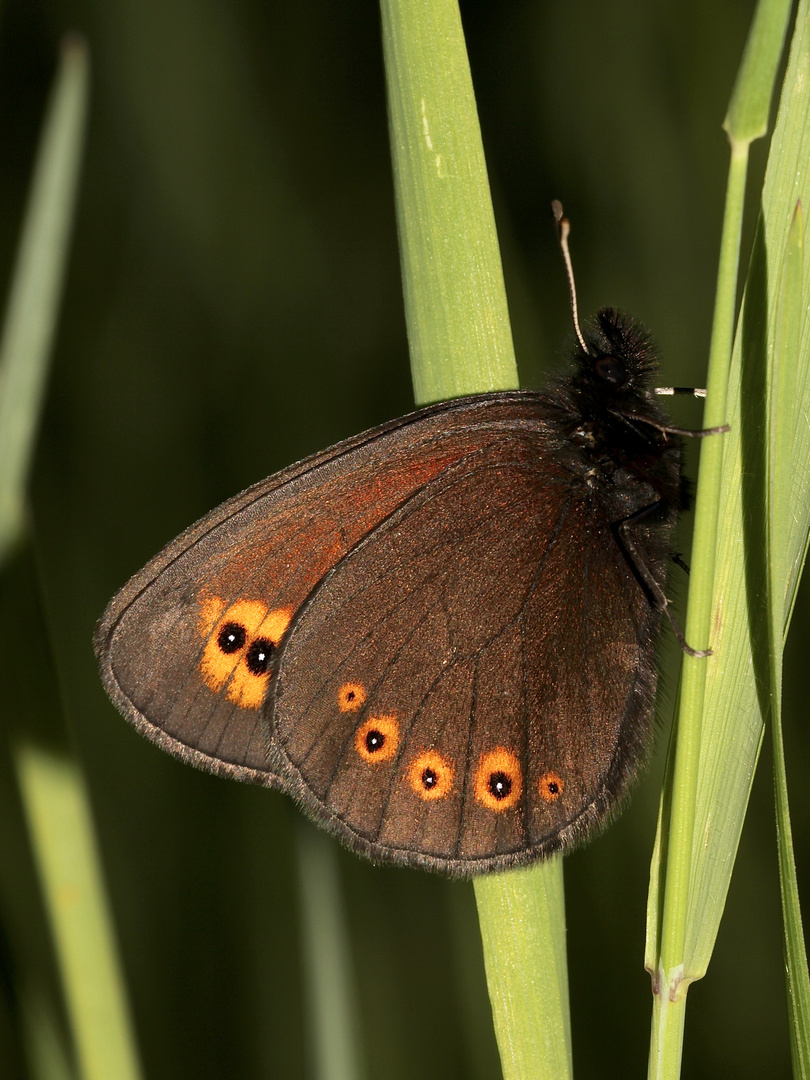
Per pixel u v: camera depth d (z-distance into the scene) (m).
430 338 0.22
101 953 0.21
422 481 0.22
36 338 0.21
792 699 0.24
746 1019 0.24
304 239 0.26
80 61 0.21
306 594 0.22
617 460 0.22
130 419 0.26
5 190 0.26
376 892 0.24
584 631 0.22
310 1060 0.22
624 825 0.24
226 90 0.26
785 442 0.20
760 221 0.21
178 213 0.26
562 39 0.26
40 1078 0.22
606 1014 0.24
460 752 0.22
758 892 0.24
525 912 0.21
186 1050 0.24
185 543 0.22
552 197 0.26
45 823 0.21
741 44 0.25
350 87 0.26
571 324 0.26
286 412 0.26
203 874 0.24
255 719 0.22
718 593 0.21
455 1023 0.24
